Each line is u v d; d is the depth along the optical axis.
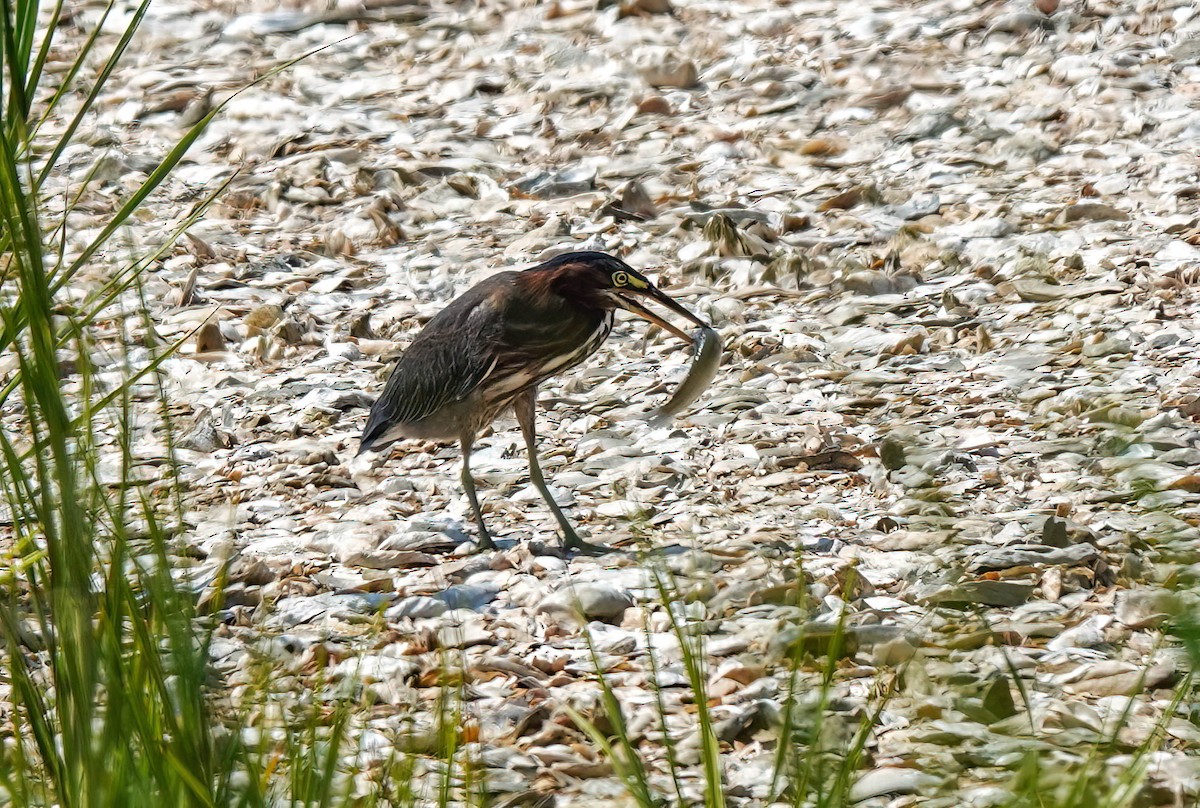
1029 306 15.37
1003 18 23.16
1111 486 10.97
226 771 5.24
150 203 19.59
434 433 11.23
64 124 22.30
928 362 14.27
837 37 23.89
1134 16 22.66
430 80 23.94
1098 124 19.75
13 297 6.84
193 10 27.19
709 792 5.72
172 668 5.15
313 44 25.59
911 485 11.44
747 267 16.89
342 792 6.17
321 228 18.95
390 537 10.95
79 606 4.82
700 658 5.89
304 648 9.02
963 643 8.38
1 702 7.91
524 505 11.75
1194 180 17.73
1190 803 6.87
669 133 21.19
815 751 5.74
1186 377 12.98
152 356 5.57
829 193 18.92
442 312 11.30
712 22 25.09
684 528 10.89
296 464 12.67
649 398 13.91
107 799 4.84
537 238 18.03
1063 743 7.45
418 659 8.88
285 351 15.51
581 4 26.08
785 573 9.85
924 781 7.16
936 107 20.98
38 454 4.92
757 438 12.72
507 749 7.80
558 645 9.17
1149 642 8.67
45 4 27.22
